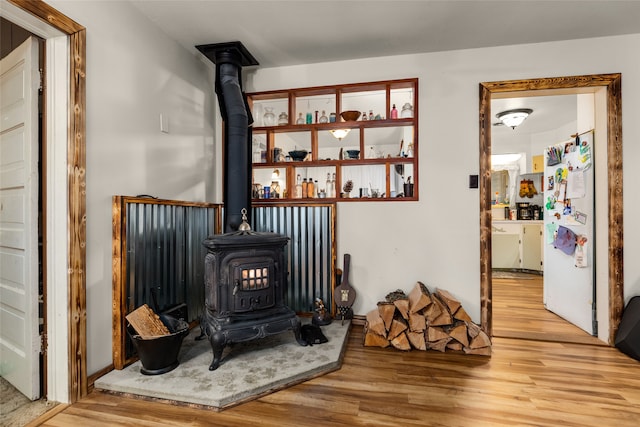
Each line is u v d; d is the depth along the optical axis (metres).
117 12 1.94
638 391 1.79
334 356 2.10
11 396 1.73
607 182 2.45
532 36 2.44
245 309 2.05
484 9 2.11
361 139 2.88
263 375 1.85
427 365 2.11
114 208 1.89
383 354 2.28
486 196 2.59
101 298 1.84
